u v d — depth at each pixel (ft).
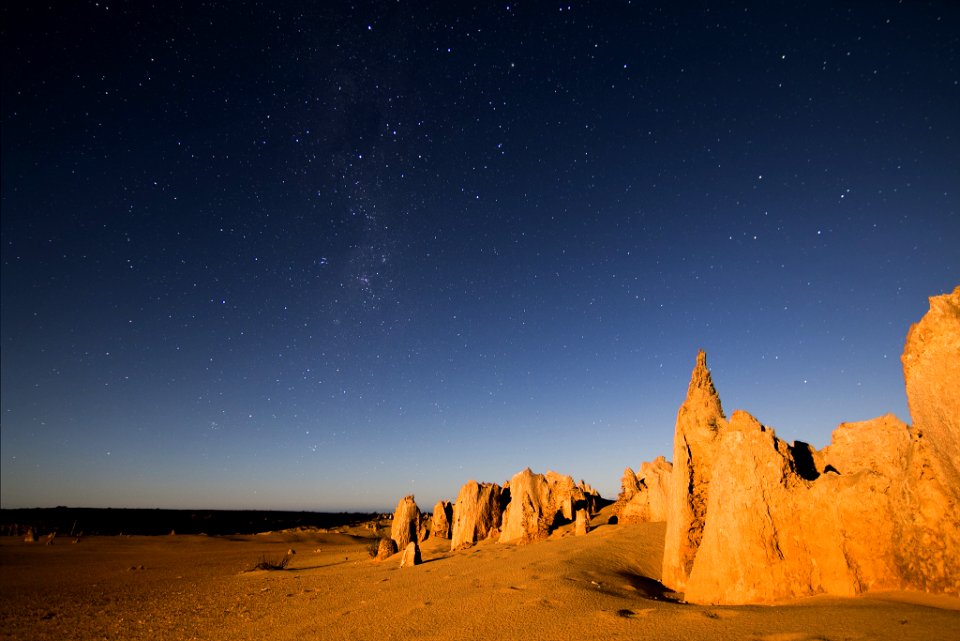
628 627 29.22
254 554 145.89
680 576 43.19
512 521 98.48
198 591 78.54
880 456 34.12
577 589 41.04
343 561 107.34
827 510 32.73
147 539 198.80
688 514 43.80
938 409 29.09
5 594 85.10
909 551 28.99
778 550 34.01
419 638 33.65
